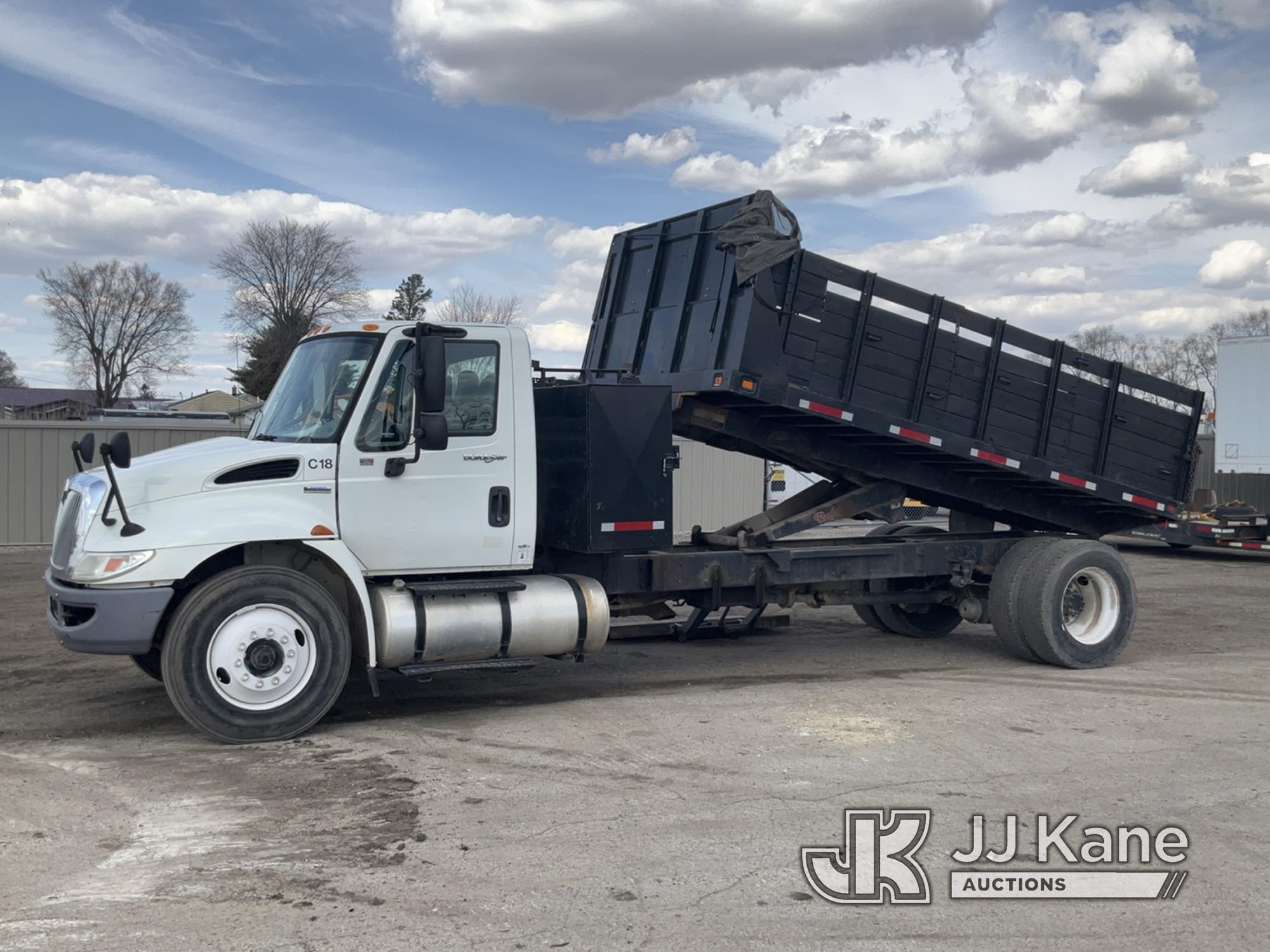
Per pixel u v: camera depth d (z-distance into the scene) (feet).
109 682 29.32
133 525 21.98
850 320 28.96
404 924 14.12
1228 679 30.19
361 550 23.85
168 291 248.93
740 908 14.70
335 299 213.87
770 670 31.48
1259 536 64.28
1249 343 66.28
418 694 27.99
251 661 22.58
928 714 25.68
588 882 15.52
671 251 30.78
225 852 16.70
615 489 26.32
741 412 30.40
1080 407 32.68
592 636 25.73
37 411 287.69
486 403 25.18
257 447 23.52
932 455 31.89
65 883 15.51
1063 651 31.32
